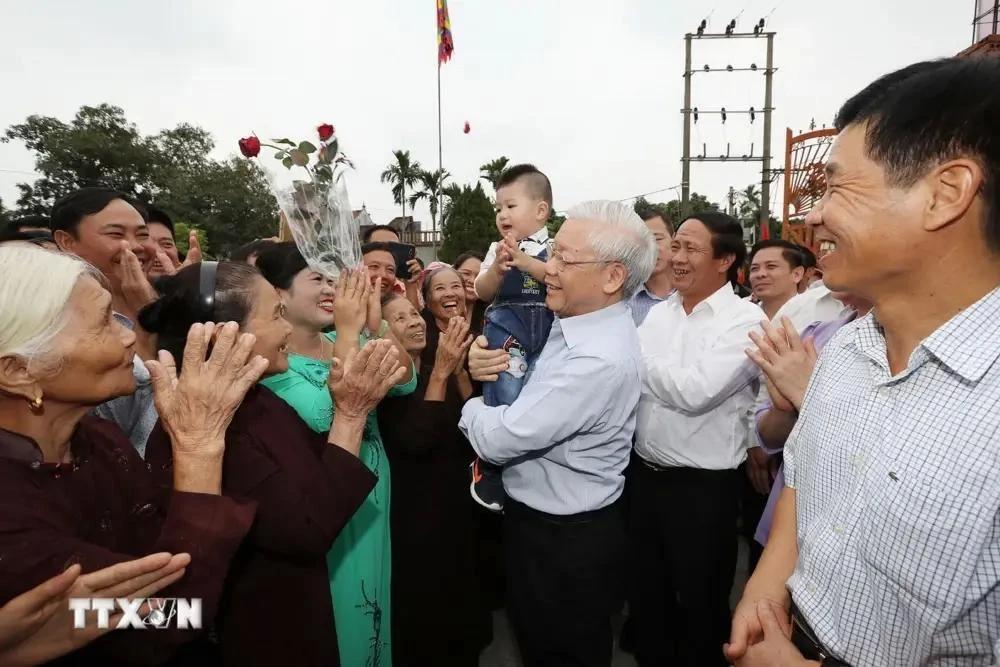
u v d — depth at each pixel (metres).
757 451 2.91
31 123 33.25
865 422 1.03
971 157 0.87
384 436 2.36
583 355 1.80
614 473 1.97
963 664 0.91
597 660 1.95
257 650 1.50
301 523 1.40
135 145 34.38
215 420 1.19
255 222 34.38
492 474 2.25
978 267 0.91
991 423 0.84
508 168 2.93
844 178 0.99
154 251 2.68
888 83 1.04
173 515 1.14
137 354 2.02
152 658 1.12
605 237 1.83
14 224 2.84
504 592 3.42
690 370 2.29
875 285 0.99
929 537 0.87
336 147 1.67
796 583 1.13
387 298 2.37
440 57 18.62
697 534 2.40
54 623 0.93
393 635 2.45
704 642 2.46
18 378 1.00
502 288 2.37
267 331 1.48
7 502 0.97
